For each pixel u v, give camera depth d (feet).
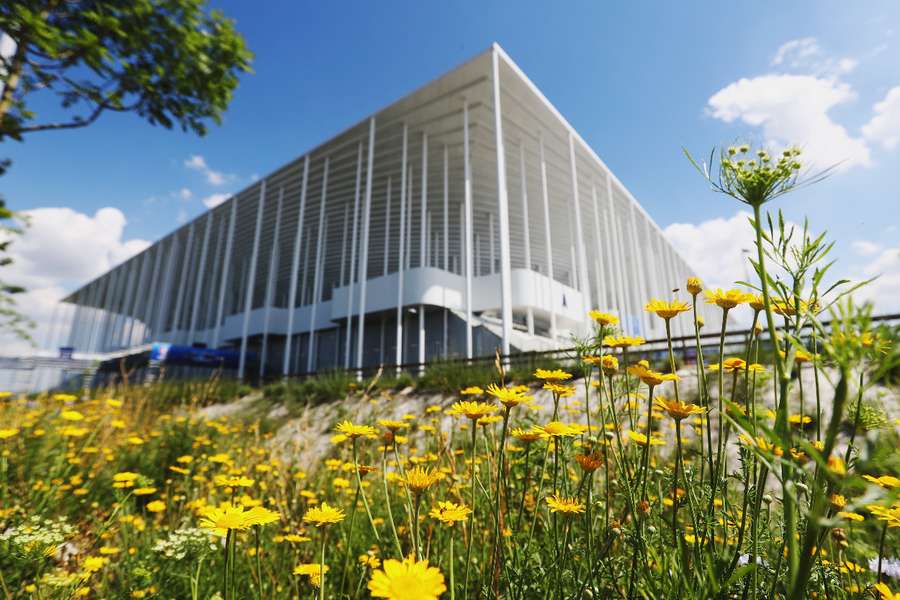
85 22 15.85
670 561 3.23
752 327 3.26
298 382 45.37
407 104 62.69
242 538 6.58
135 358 82.89
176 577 5.19
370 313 74.43
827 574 3.32
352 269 69.92
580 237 63.52
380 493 8.93
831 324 1.70
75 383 23.49
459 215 88.63
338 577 6.08
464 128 59.88
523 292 70.79
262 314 93.20
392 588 1.93
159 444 15.39
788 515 2.05
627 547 3.90
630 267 108.58
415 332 73.46
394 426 4.20
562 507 3.75
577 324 86.22
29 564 4.87
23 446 9.70
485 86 57.00
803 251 2.49
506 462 5.26
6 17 13.16
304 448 11.44
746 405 2.97
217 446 15.08
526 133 66.54
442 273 69.67
